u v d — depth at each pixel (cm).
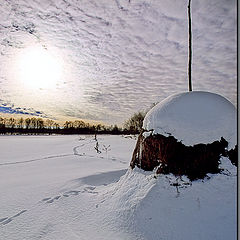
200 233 283
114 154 1716
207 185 336
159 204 331
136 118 3925
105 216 364
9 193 554
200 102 403
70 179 679
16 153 1852
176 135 379
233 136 368
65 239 313
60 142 3122
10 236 330
